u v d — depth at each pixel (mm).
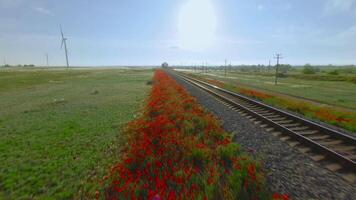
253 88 28859
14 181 5215
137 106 15703
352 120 10508
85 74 73812
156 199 3893
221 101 16219
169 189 4406
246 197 4027
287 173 5066
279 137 7699
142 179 4867
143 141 6727
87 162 6188
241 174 4660
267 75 69062
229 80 46000
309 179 4785
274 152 6324
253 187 4238
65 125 10586
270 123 9266
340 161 5453
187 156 5781
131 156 5742
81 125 10531
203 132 7902
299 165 5453
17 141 8211
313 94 22500
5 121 11820
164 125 8477
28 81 44531
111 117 12258
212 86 28359
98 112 13820
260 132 8297
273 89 27844
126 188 4367
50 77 57188
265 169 5273
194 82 34812
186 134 7809
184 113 10492
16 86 35406
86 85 35250
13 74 67562
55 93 25469
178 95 16438
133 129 8633
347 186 4484
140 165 5465
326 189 4402
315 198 4133
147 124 8703
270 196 4094
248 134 8109
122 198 4211
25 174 5535
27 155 6805
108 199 4312
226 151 6000
